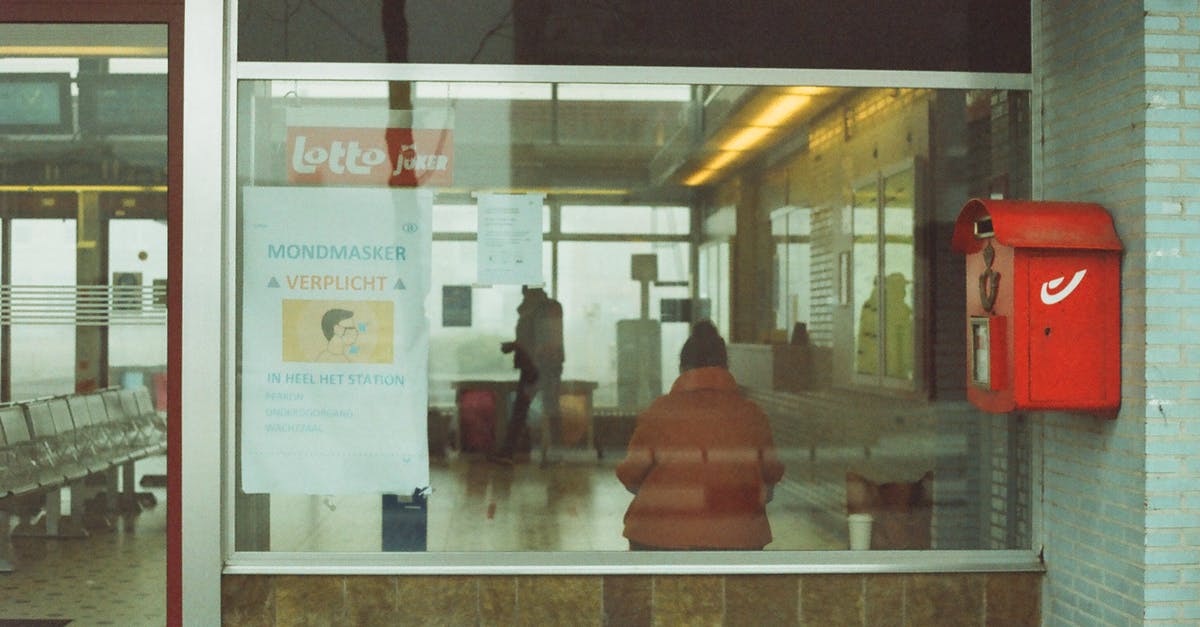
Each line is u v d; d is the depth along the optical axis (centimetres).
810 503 523
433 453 511
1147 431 433
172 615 500
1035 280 446
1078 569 482
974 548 522
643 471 518
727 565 505
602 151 518
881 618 506
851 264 526
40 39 515
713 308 523
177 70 507
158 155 521
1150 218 434
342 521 505
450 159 514
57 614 512
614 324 520
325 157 508
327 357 506
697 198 522
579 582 500
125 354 520
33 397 521
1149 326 434
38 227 520
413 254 512
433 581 497
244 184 505
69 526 520
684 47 518
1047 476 510
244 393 503
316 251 507
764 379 525
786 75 519
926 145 526
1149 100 434
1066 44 493
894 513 523
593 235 519
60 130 519
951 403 527
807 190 525
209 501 494
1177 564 433
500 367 515
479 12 514
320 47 507
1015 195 524
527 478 514
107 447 519
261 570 493
